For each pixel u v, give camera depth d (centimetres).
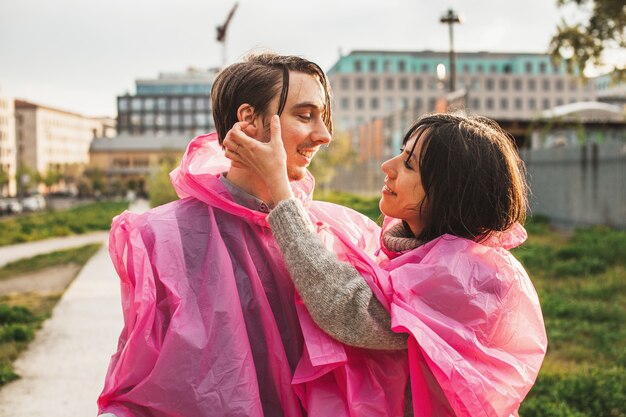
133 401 142
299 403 154
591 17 1508
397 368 153
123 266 158
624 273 965
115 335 707
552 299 803
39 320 793
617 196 1563
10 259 1689
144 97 10556
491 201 163
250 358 145
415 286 150
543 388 478
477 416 139
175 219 157
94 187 8644
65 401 495
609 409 441
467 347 145
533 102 9912
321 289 145
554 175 1881
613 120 2403
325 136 163
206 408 140
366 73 9619
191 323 145
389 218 193
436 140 164
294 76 160
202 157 177
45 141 12581
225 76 166
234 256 156
